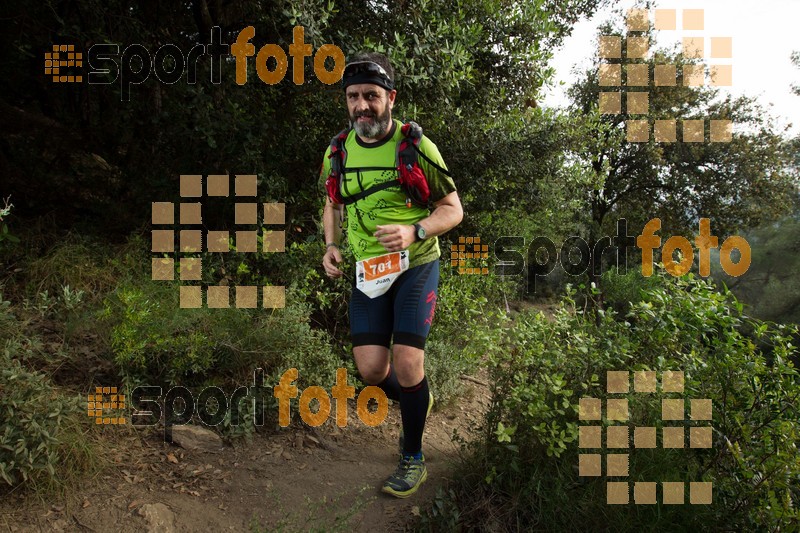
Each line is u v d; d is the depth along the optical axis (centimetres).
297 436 331
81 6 479
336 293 436
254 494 273
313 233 450
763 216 1722
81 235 429
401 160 254
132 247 413
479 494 262
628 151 1543
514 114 581
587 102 1362
